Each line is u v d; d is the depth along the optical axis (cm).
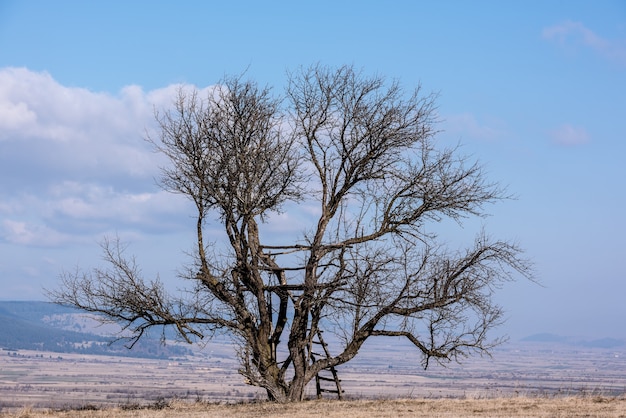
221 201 2816
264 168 2858
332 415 2311
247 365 2792
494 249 2820
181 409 2634
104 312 2788
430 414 2286
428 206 2897
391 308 2803
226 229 2892
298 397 2883
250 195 2825
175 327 2808
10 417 2452
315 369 2906
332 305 2778
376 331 2895
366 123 2897
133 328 2816
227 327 2817
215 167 2842
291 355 2883
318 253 2844
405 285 2780
